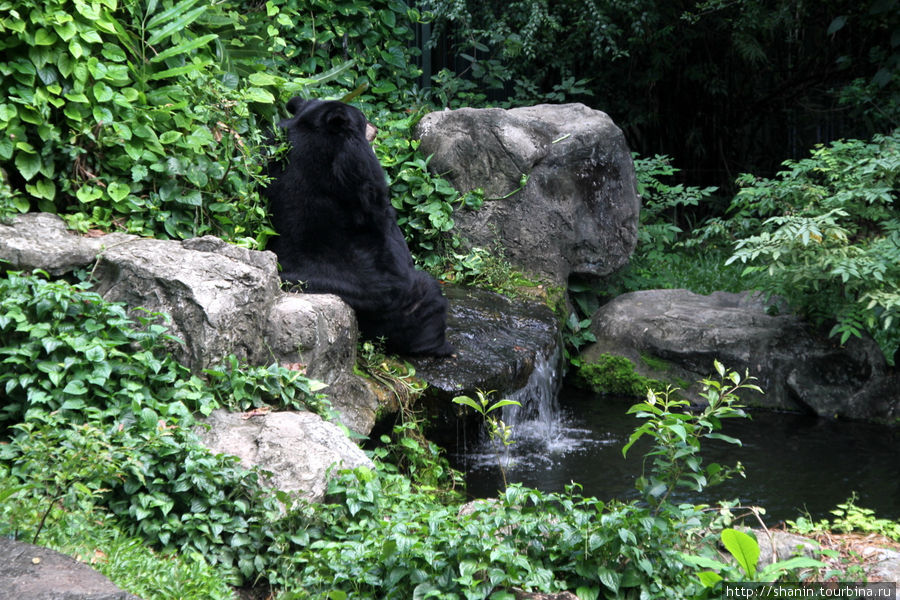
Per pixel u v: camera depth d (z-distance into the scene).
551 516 4.69
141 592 3.87
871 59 13.54
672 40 14.60
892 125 13.97
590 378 10.05
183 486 4.59
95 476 4.48
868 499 6.91
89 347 5.02
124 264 5.58
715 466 4.64
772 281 9.53
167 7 7.27
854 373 9.34
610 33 12.78
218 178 6.97
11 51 6.25
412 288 7.33
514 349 8.09
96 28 6.56
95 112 6.46
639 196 10.82
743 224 10.55
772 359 9.48
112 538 4.30
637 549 4.29
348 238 7.09
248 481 4.73
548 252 9.98
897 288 8.81
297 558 4.52
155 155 6.72
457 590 4.12
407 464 6.86
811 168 9.87
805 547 4.91
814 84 15.14
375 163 7.01
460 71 12.89
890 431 8.77
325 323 6.23
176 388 5.30
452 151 9.79
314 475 4.91
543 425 8.68
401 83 11.27
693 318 9.95
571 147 10.01
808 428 8.84
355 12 10.66
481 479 7.18
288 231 7.08
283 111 7.88
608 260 10.37
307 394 5.84
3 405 5.03
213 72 7.48
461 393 7.26
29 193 6.35
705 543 4.76
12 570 3.55
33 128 6.37
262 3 9.91
